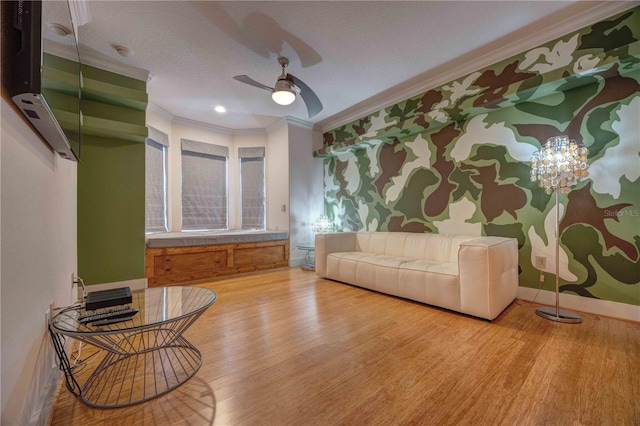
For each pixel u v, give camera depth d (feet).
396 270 9.14
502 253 7.47
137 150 10.11
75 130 4.66
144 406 3.99
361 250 12.92
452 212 10.62
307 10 6.96
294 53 8.84
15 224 2.93
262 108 13.56
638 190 6.82
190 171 15.34
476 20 7.39
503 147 9.19
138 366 5.07
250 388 4.41
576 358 5.16
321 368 4.98
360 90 11.61
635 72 6.84
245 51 8.68
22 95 2.77
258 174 16.92
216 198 16.40
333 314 7.77
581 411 3.77
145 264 10.34
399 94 11.98
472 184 10.01
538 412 3.77
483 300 7.03
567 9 7.00
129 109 9.77
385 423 3.62
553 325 6.77
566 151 6.88
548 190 7.48
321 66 9.66
